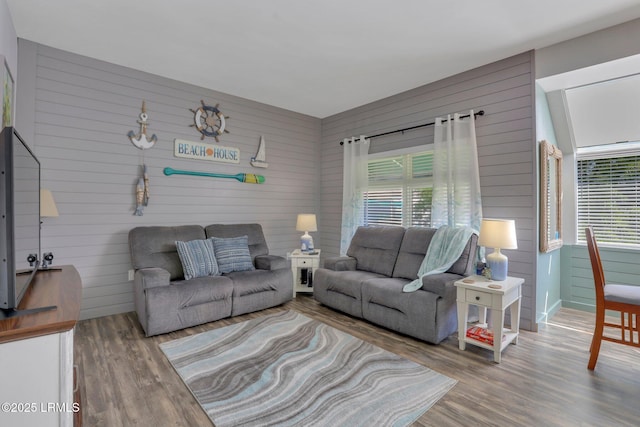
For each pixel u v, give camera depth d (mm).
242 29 2701
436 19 2549
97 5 2379
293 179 4988
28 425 1020
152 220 3615
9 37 2473
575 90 3258
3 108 2205
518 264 3117
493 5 2367
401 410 1806
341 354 2500
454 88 3617
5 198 1137
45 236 2994
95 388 1995
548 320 3309
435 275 2881
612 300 2205
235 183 4320
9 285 1149
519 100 3117
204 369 2240
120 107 3396
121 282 3408
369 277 3357
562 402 1892
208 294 3078
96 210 3256
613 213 3465
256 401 1879
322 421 1706
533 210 3021
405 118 4121
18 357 1001
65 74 3080
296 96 4312
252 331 2949
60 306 1246
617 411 1807
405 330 2816
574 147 3637
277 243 4801
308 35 2793
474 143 3342
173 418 1724
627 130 3240
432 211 3666
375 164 4512
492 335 2592
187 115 3867
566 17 2516
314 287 3787
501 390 2018
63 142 3072
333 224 5152
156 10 2439
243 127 4383
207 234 3818
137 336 2799
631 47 2559
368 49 3029
